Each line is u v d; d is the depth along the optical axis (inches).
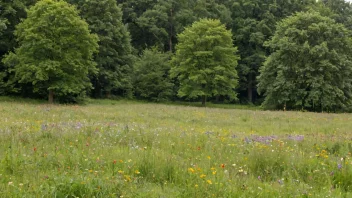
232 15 2610.7
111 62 1934.1
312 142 438.3
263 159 315.0
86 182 223.0
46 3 1320.1
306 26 1711.4
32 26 1298.0
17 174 251.1
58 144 357.7
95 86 1959.9
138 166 274.4
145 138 418.0
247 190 234.1
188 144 392.8
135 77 2140.7
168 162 282.7
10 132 407.2
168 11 2549.2
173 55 2293.3
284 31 1760.6
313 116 987.3
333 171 285.7
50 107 965.2
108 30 1900.8
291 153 349.1
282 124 753.6
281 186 244.2
